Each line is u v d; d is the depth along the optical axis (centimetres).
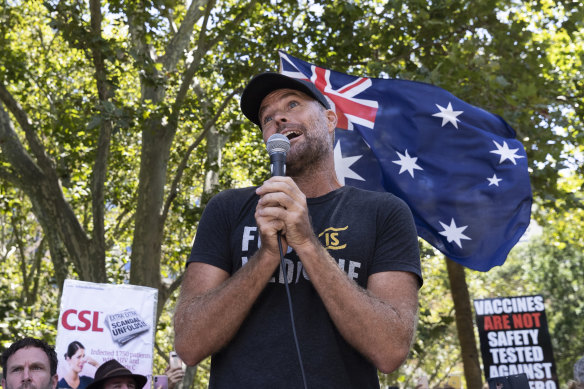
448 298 2673
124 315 642
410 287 195
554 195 1148
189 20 1335
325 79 529
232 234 209
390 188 503
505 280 3098
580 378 541
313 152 213
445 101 503
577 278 2833
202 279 203
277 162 196
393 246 199
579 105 1291
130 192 1795
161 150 1218
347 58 1238
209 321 182
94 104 1227
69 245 1210
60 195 1220
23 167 1205
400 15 1173
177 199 1559
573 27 1194
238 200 214
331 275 175
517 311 849
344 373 185
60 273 1234
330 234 200
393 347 179
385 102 515
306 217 175
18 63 1435
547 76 1205
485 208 489
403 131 505
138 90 1820
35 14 1728
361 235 199
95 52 1158
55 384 459
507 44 1059
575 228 2066
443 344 2475
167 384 635
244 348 187
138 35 1198
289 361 183
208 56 1545
